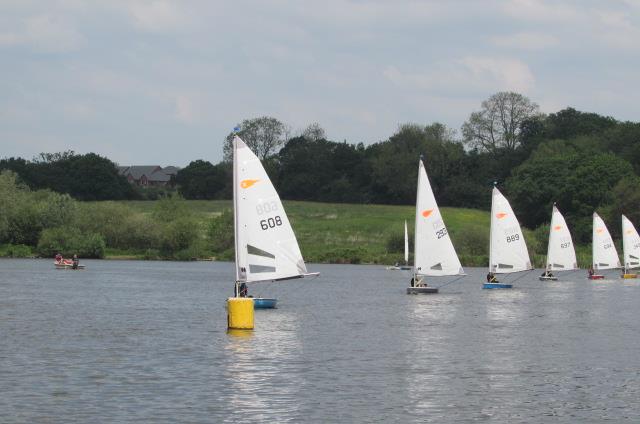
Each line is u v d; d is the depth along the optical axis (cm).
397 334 6994
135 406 4234
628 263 16275
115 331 7088
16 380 4844
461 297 11156
